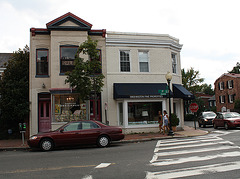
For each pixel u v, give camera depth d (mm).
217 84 47219
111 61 18141
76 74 13883
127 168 7246
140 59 19094
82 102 16547
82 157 9414
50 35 17188
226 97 44312
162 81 19109
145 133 17531
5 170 7598
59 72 16562
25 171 7359
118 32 18578
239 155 8578
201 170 6715
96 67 14727
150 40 19062
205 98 58250
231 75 43375
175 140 13805
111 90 17891
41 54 17234
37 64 17094
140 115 17875
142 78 18656
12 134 17234
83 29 17141
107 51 18156
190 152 9594
